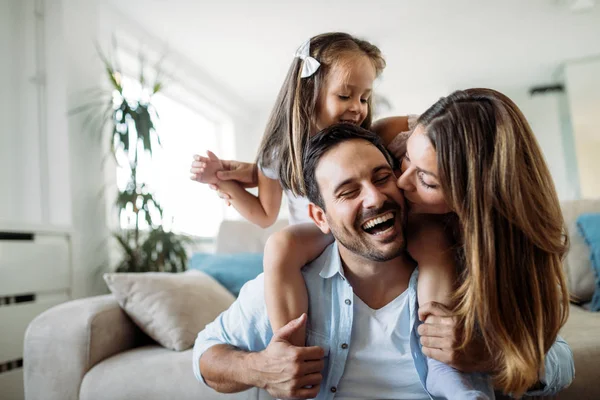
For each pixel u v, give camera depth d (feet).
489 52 14.55
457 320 2.57
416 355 2.83
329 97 3.85
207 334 3.34
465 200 2.44
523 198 2.38
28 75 8.86
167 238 9.59
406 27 12.66
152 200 9.22
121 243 9.06
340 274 2.92
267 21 11.82
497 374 2.62
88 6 9.49
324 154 2.67
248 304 3.12
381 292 2.94
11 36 8.80
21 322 6.14
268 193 4.48
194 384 4.11
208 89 15.12
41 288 6.58
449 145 2.42
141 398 4.16
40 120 8.75
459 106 2.50
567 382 3.03
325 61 3.85
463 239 2.63
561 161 17.99
